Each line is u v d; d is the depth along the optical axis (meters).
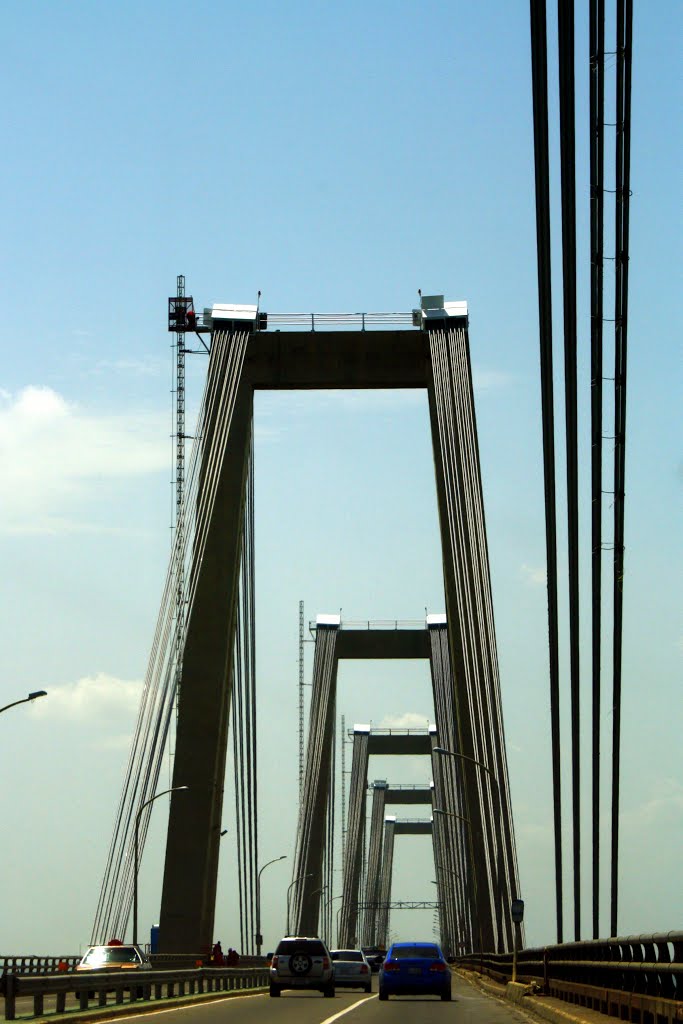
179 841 108.56
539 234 47.22
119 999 47.47
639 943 30.08
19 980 37.66
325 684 196.00
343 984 81.62
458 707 117.75
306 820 189.88
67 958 91.06
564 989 45.06
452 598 117.75
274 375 120.38
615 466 47.97
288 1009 47.53
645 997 29.31
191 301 121.81
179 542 117.00
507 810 110.00
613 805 49.72
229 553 115.19
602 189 45.03
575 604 54.34
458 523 117.56
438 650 193.88
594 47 43.31
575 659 55.09
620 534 48.44
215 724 111.12
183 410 125.31
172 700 112.62
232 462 117.25
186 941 106.50
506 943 106.31
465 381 118.75
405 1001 57.41
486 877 117.75
